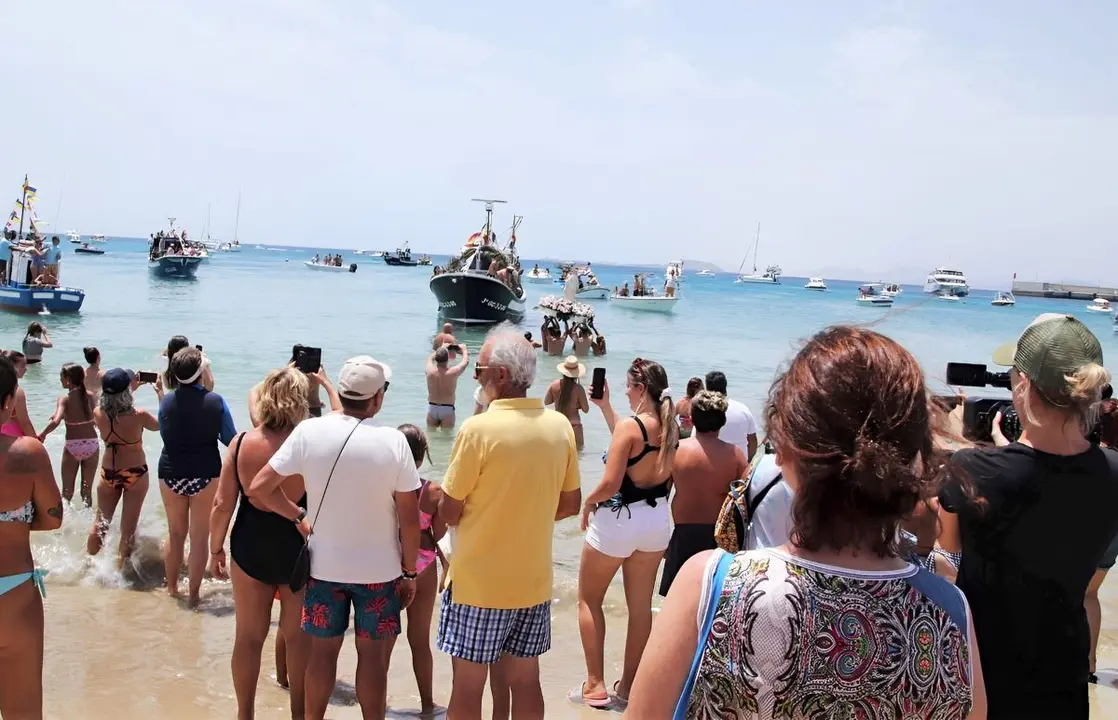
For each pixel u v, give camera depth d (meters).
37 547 7.12
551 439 3.90
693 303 60.31
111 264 82.25
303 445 4.01
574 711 4.78
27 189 26.97
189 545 6.73
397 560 4.14
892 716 1.46
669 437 4.71
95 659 5.22
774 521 3.06
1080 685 2.42
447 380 12.12
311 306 37.16
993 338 34.41
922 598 1.52
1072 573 2.41
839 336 1.65
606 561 4.81
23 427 6.81
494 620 3.85
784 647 1.47
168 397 6.26
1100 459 2.44
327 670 4.05
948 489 2.47
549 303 23.03
